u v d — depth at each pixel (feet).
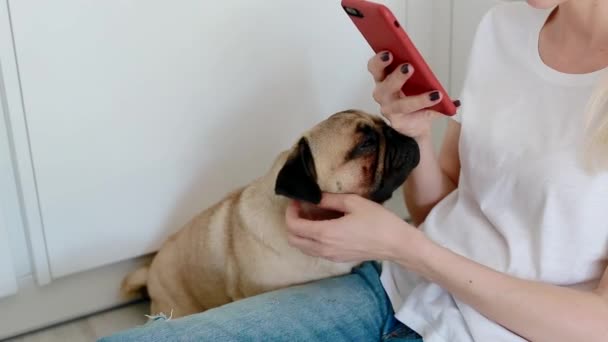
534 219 3.77
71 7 4.80
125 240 5.58
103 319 5.83
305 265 4.73
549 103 3.86
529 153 3.82
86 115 5.10
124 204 5.48
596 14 3.72
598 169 3.52
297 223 3.99
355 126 4.40
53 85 4.92
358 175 4.37
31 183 5.11
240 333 3.78
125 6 4.97
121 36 5.03
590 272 3.68
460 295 3.60
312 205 4.38
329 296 4.20
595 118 3.54
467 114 4.22
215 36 5.37
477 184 4.09
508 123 3.99
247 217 4.89
